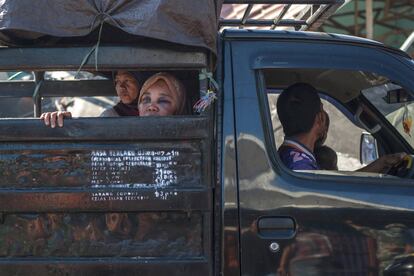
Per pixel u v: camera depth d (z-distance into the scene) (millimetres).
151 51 3328
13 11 3234
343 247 3355
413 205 3420
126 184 3262
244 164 3381
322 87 4676
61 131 3248
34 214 3277
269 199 3355
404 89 3666
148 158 3271
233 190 3350
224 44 3562
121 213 3277
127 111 4195
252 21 4828
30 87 4715
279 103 3963
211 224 3307
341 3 3859
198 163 3275
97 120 3248
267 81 4457
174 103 3678
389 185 3453
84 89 4719
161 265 3256
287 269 3318
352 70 3705
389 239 3385
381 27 12641
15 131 3240
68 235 3277
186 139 3270
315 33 3658
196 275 3264
